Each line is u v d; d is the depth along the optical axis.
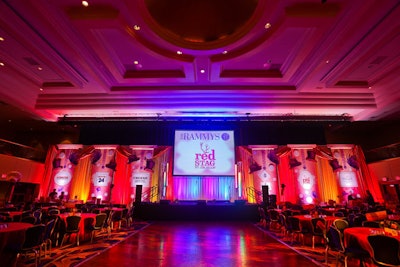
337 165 11.61
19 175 10.65
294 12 4.44
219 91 7.87
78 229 4.97
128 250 4.69
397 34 4.88
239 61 6.43
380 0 4.11
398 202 10.35
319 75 6.77
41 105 8.94
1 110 9.65
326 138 12.95
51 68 6.15
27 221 4.55
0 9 4.29
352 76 6.99
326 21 4.55
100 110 9.41
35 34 4.98
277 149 11.81
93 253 4.45
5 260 3.34
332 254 4.54
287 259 4.21
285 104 8.88
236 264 3.92
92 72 6.53
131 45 5.73
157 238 5.90
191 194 11.57
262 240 5.75
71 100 8.77
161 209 9.50
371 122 11.22
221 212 9.44
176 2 4.34
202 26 4.95
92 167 11.81
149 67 6.83
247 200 11.21
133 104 9.01
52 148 12.12
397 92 7.70
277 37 5.06
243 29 4.96
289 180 11.38
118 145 12.02
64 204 9.30
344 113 9.94
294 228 5.27
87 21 4.61
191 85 7.72
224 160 11.65
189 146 11.83
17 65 6.38
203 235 6.34
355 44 5.38
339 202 11.07
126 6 4.47
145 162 11.88
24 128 12.54
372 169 11.63
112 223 7.21
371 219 5.02
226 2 4.34
